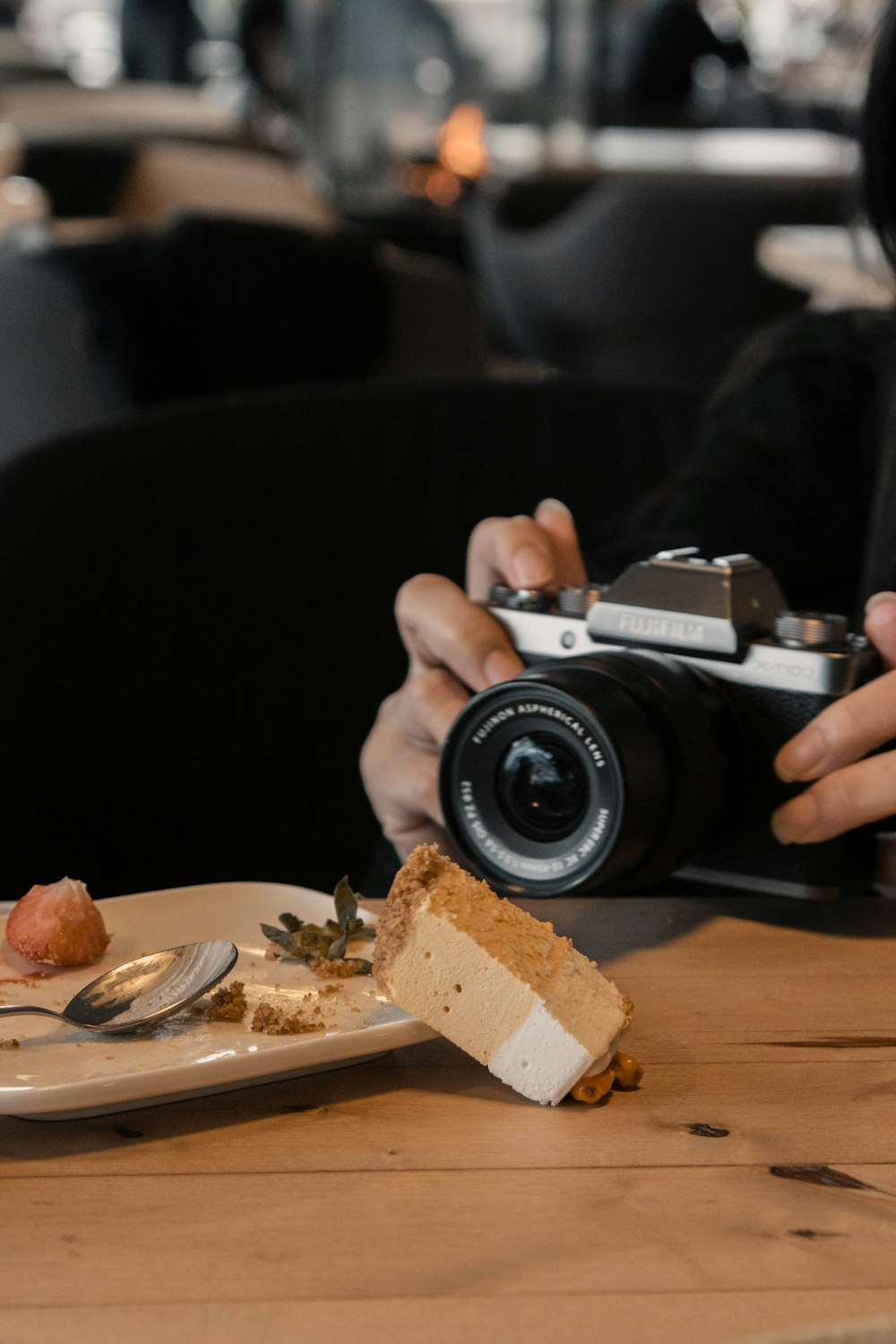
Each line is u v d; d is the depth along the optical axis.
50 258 2.03
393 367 2.33
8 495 1.23
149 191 3.30
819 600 1.29
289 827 1.34
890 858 0.82
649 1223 0.50
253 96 5.93
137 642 1.26
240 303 2.11
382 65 5.35
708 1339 0.44
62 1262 0.47
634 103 5.35
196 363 2.12
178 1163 0.54
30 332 2.04
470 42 5.62
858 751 0.76
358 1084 0.60
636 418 1.43
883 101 1.06
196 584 1.28
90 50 7.20
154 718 1.27
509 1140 0.56
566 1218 0.50
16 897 1.21
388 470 1.37
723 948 0.75
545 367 4.43
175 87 6.64
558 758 0.73
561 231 4.17
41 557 1.22
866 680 0.79
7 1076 0.57
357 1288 0.46
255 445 1.32
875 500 1.19
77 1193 0.52
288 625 1.33
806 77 5.07
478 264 4.55
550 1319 0.45
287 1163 0.54
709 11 6.02
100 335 2.03
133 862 1.27
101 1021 0.61
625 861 0.72
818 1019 0.66
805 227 3.84
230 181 3.31
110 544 1.25
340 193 4.71
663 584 0.81
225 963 0.64
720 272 3.98
